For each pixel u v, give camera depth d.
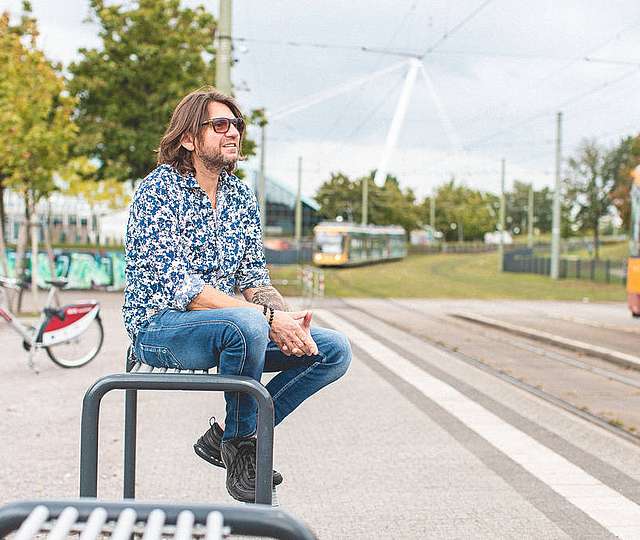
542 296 36.28
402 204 109.62
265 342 2.26
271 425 2.09
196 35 29.08
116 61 28.72
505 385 9.98
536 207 149.25
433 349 13.88
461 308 27.05
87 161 29.55
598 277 49.03
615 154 54.81
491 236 133.25
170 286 2.38
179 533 1.42
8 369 10.52
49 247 21.69
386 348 13.78
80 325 10.58
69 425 7.20
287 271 53.22
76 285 28.55
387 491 5.33
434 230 127.00
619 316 23.84
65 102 20.09
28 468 5.75
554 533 4.59
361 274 52.44
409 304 28.91
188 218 2.48
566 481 5.66
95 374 10.15
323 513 4.87
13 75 18.81
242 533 1.51
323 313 22.94
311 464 5.98
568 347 14.45
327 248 58.16
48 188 19.12
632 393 9.71
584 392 9.66
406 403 8.52
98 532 1.44
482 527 4.67
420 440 6.81
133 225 2.44
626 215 53.62
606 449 6.64
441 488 5.43
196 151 2.48
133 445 2.61
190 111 2.47
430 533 4.55
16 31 20.03
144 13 28.16
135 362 2.62
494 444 6.71
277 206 93.06
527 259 58.75
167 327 2.33
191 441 6.65
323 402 8.52
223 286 2.58
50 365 10.89
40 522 1.46
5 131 18.09
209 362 2.31
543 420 7.79
